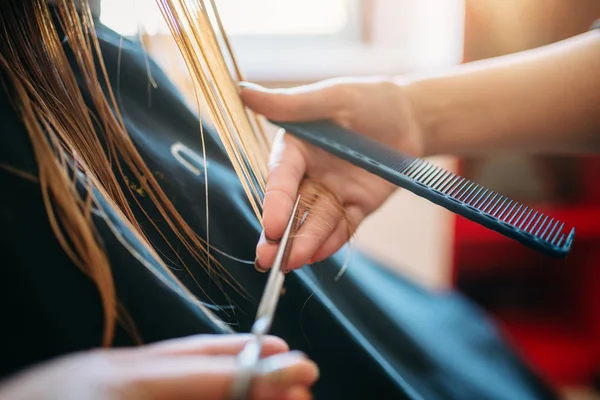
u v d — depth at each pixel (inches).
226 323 11.8
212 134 16.8
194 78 13.8
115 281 9.9
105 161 11.6
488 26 32.6
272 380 6.4
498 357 21.9
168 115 15.6
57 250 9.6
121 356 6.9
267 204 12.6
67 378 6.1
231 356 7.6
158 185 12.5
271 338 8.2
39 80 11.3
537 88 20.8
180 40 13.2
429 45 38.7
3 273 9.2
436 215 41.3
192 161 14.6
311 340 13.0
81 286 9.6
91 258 9.7
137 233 10.9
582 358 38.2
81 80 12.7
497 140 21.8
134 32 17.0
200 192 13.4
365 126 19.5
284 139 16.5
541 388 20.6
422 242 42.3
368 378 13.2
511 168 36.5
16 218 9.4
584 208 36.3
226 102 14.3
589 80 20.6
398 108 20.1
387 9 44.0
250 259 13.1
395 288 24.9
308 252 12.2
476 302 41.0
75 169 10.3
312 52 43.4
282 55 42.2
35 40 11.5
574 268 39.4
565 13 31.8
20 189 9.6
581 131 21.3
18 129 9.9
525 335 40.1
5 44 10.9
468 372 20.2
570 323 40.8
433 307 24.3
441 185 13.6
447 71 21.7
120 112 14.0
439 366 19.7
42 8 11.7
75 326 9.4
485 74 21.3
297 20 45.1
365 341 14.3
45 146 9.9
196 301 10.9
